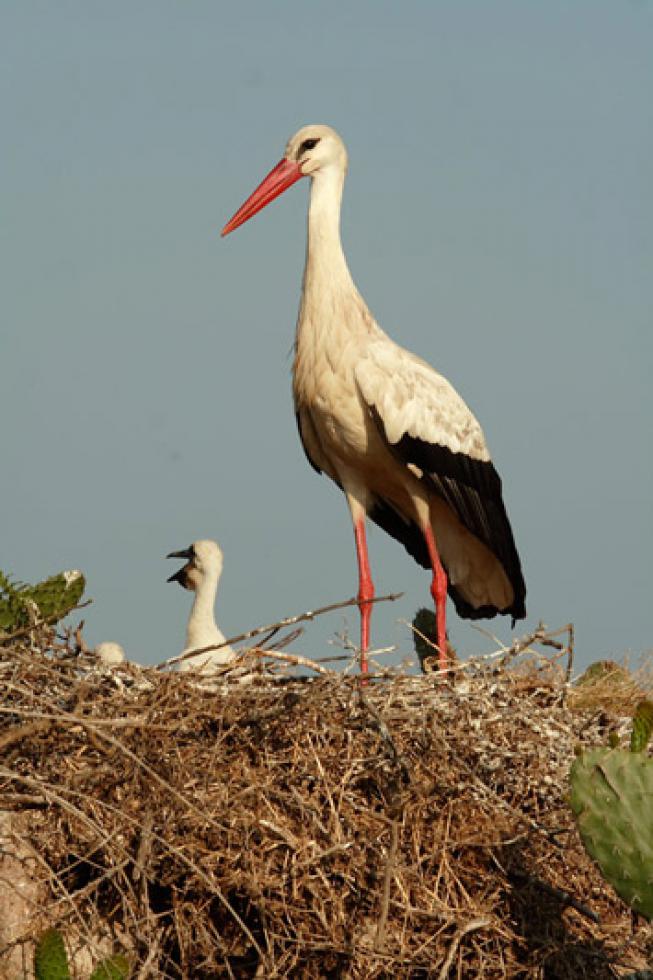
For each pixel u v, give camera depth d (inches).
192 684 452.1
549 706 492.7
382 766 438.0
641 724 416.5
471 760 456.8
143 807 423.5
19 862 417.4
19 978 409.1
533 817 458.3
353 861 427.2
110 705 433.1
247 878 416.5
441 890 434.3
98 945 420.2
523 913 441.4
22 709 424.8
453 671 490.0
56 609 511.2
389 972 417.1
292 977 428.5
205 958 428.8
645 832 390.0
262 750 441.4
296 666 476.1
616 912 459.8
